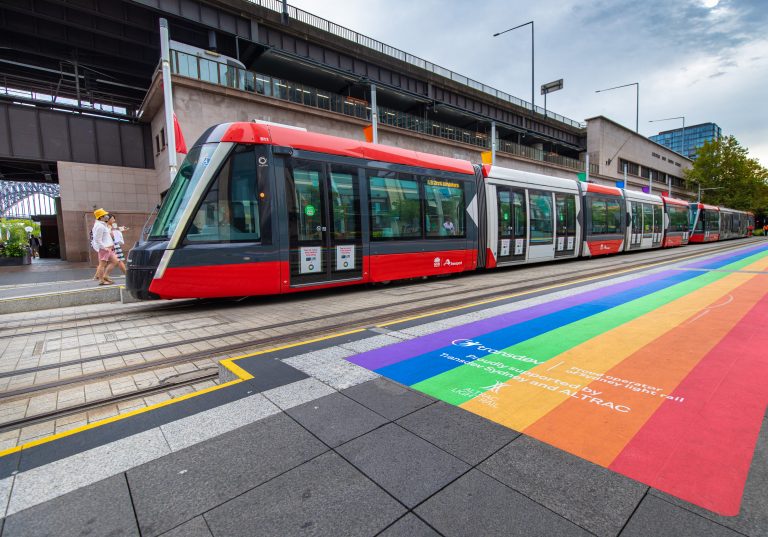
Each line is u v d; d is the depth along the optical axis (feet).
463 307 21.70
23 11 74.33
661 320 17.85
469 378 11.43
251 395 10.62
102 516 6.38
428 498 6.50
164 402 10.37
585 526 5.79
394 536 5.74
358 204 29.14
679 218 82.53
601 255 60.90
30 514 6.48
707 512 5.96
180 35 84.79
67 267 61.41
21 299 24.47
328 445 8.16
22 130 73.87
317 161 27.14
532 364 12.46
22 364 14.73
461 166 36.91
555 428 8.55
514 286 29.76
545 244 45.27
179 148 37.17
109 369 14.05
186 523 6.15
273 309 23.95
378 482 6.95
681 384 10.68
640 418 8.86
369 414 9.42
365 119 86.33
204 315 22.76
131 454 8.13
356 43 97.91
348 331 16.97
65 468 7.75
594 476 6.90
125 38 83.35
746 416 8.85
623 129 183.11
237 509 6.42
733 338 14.79
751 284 27.99
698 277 32.32
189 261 22.88
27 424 10.30
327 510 6.31
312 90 77.87
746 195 193.47
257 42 82.89
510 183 41.29
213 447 8.26
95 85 112.98
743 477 6.73
